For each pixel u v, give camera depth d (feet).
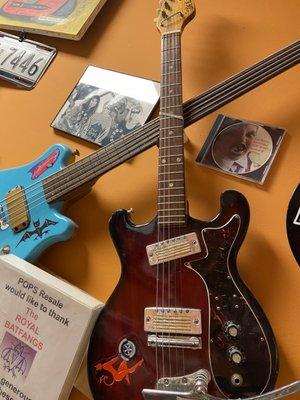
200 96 2.98
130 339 2.64
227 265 2.52
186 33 3.75
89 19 4.05
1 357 2.98
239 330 2.42
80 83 3.95
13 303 3.00
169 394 2.37
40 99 4.10
